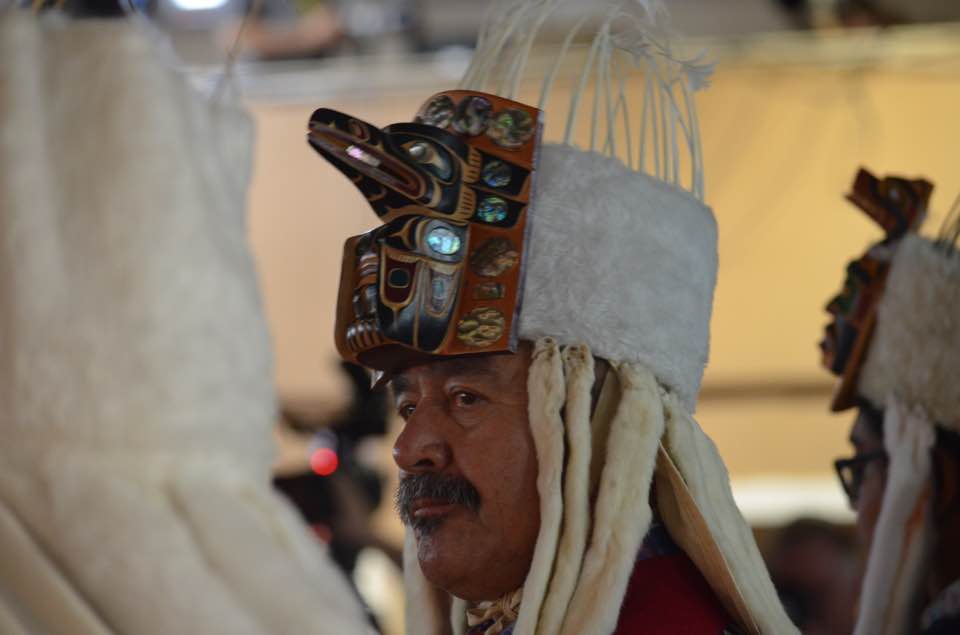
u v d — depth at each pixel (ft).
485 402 7.96
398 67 26.96
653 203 8.18
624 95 8.87
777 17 26.94
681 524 8.02
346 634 4.18
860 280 11.53
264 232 27.50
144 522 4.13
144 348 4.13
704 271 8.49
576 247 7.92
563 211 7.96
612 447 7.64
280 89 27.09
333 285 27.35
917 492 10.99
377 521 18.30
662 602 7.80
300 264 27.43
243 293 4.34
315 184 27.43
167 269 4.16
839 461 11.69
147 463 4.15
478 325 7.70
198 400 4.17
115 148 4.20
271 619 4.14
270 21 26.68
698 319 8.39
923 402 11.05
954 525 10.98
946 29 26.32
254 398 4.34
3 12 4.45
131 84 4.26
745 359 27.17
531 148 7.88
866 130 26.45
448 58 27.04
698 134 8.95
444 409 8.07
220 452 4.23
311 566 4.31
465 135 7.92
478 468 7.88
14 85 4.26
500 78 9.14
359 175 7.70
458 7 27.14
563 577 7.39
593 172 8.07
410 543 9.19
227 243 4.36
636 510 7.50
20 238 4.17
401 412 8.51
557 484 7.55
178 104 4.37
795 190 26.66
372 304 7.91
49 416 4.14
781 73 26.66
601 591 7.32
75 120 4.25
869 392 11.43
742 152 26.76
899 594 10.92
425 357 7.92
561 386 7.71
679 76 9.00
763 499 27.04
